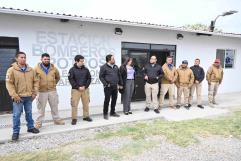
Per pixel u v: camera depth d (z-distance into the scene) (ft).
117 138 19.01
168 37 34.42
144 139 18.88
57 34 26.09
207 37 39.14
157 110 26.63
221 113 27.48
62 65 26.63
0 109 24.31
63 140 18.48
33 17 24.64
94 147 17.08
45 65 20.04
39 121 20.24
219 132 20.70
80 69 21.71
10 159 14.96
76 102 21.68
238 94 41.32
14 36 23.90
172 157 15.61
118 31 29.45
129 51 31.48
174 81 28.43
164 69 27.89
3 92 24.29
